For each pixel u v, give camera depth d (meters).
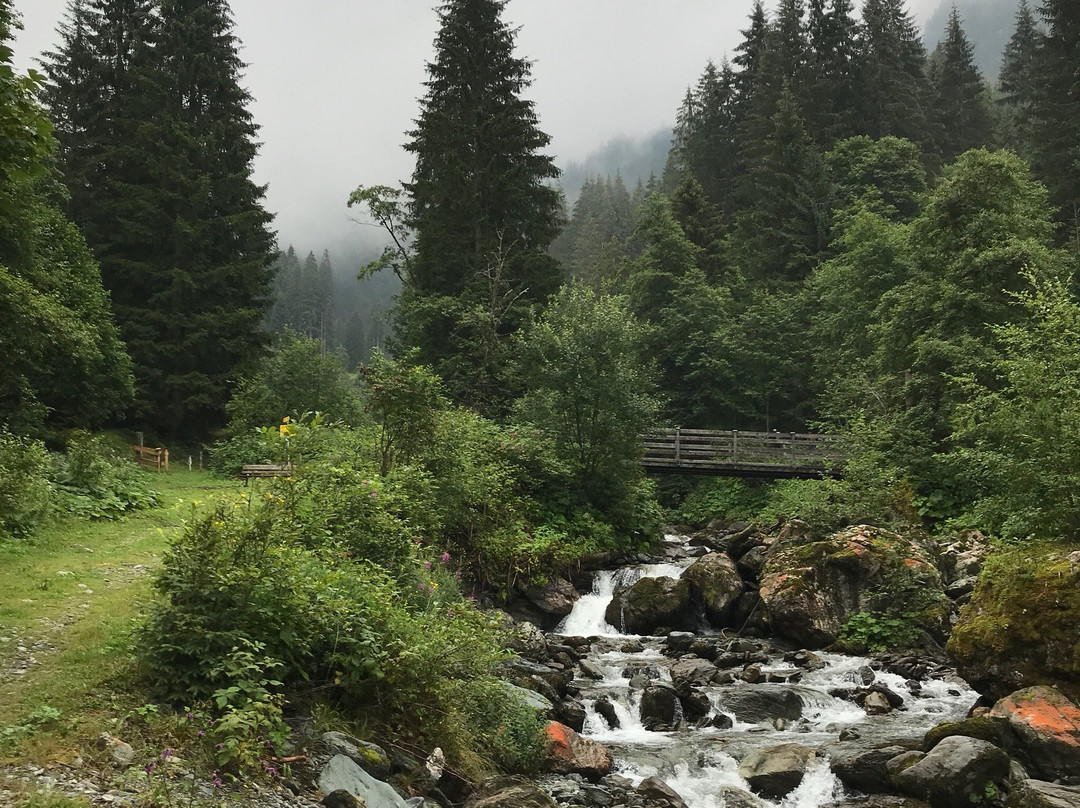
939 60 74.50
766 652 13.62
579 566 17.50
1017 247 20.22
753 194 53.34
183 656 6.10
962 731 8.30
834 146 50.78
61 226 25.81
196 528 6.58
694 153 65.44
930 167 53.25
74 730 5.17
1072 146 38.62
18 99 6.83
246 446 26.47
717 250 47.59
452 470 14.50
